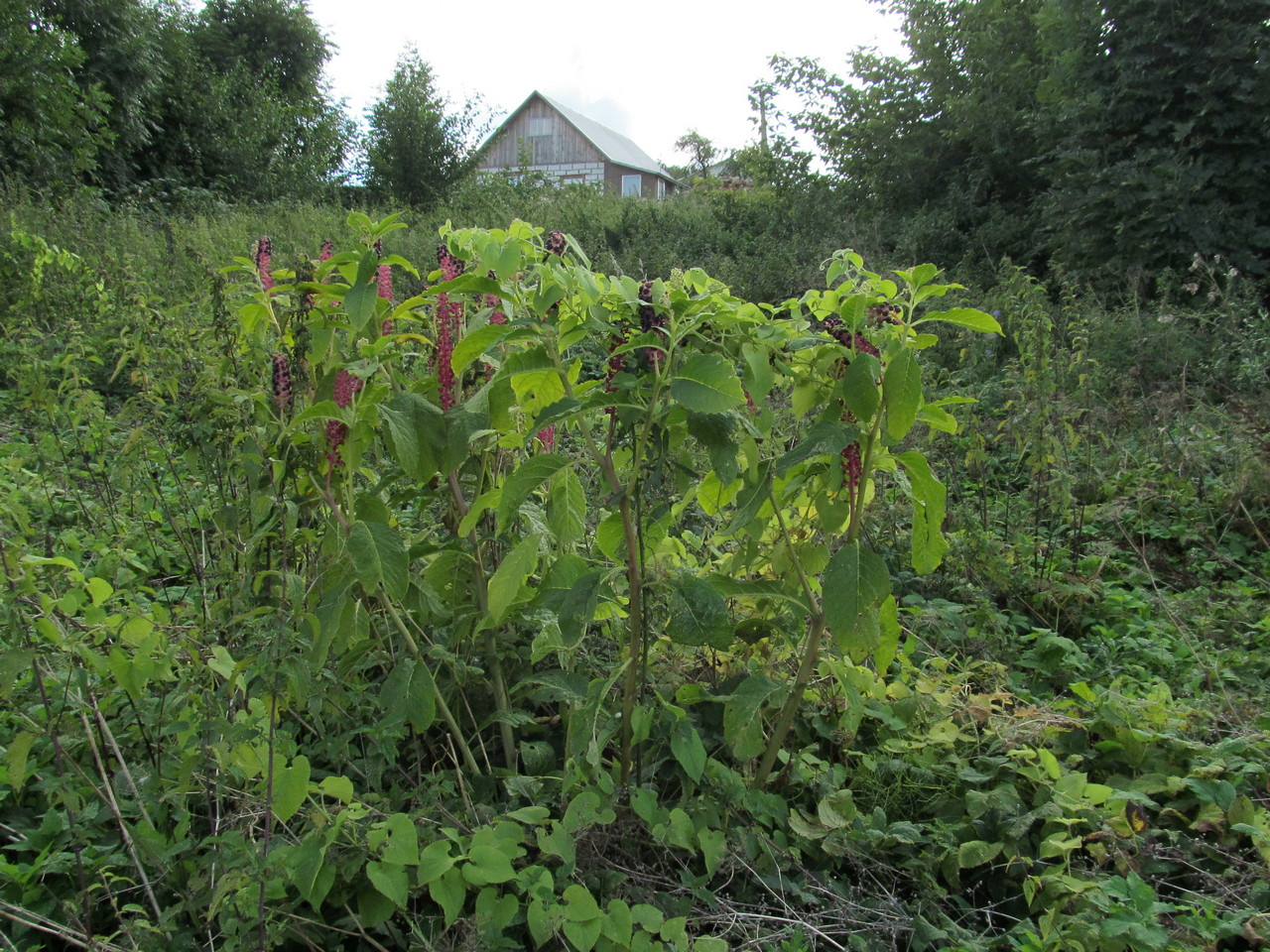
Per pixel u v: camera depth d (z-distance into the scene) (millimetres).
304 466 2197
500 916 1837
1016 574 4277
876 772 2564
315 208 16219
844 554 2080
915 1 13578
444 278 2352
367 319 2041
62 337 4887
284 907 1892
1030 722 2752
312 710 2152
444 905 1797
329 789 1881
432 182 22453
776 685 2271
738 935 2045
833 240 12039
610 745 2496
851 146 14086
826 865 2326
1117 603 4055
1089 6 9508
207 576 2650
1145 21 8922
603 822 2016
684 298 1961
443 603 2471
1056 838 2230
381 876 1792
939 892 2207
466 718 2619
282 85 25750
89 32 15969
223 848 1844
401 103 22000
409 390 2357
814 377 2316
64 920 1936
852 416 2178
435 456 2166
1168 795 2568
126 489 3131
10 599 1833
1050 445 4656
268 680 1807
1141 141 9297
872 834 2303
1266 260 8477
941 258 11742
